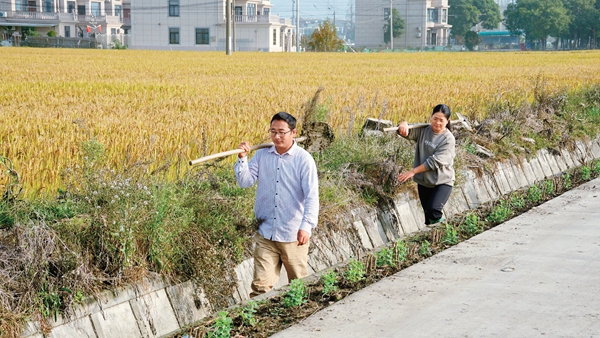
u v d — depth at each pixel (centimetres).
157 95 1827
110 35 8962
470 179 1008
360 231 773
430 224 827
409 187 897
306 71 3309
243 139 1007
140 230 570
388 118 1314
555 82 2370
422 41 12025
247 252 645
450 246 756
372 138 970
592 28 13325
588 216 840
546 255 672
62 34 9144
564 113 1484
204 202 653
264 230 583
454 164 979
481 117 1368
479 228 841
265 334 506
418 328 491
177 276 584
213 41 8838
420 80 2584
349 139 948
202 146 838
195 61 4406
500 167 1102
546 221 816
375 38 12281
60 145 895
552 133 1326
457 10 13612
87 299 514
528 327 489
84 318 510
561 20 12725
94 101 1641
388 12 12094
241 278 627
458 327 491
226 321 488
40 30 9156
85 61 4150
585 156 1389
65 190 668
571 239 732
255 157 589
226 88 2103
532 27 12962
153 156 853
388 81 2519
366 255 748
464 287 578
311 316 522
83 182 635
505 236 748
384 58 5562
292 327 499
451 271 624
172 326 559
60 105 1512
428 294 563
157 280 564
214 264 603
